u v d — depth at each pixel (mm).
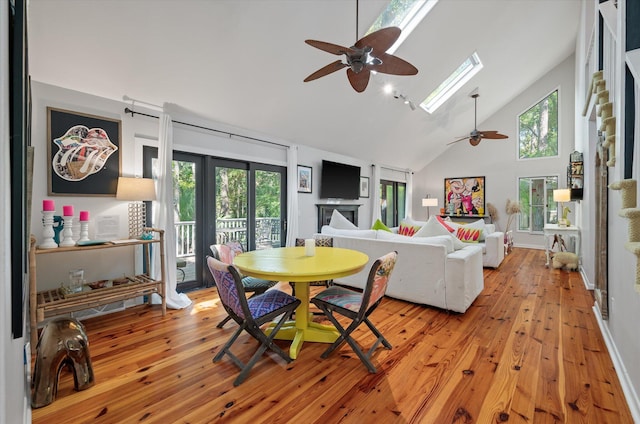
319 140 5344
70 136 2775
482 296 3514
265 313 1974
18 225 1079
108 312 2998
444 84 5844
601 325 2531
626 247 1393
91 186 2906
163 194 3242
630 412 1542
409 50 4238
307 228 5438
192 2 2510
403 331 2551
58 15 2234
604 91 2246
